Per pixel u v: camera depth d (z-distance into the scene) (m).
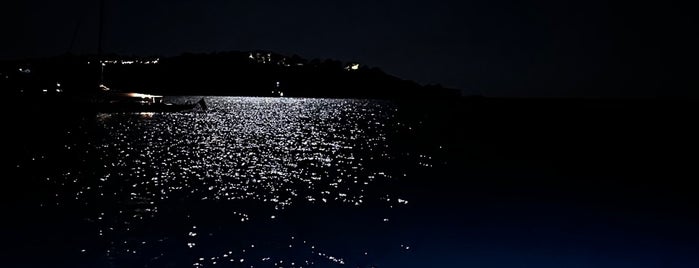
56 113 83.25
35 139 55.97
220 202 25.61
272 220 21.97
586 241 20.41
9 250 17.52
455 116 140.25
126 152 46.56
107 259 16.64
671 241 20.67
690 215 25.47
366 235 19.98
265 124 95.94
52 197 26.22
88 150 47.34
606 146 62.00
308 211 23.95
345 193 28.86
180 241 18.62
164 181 31.52
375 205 25.78
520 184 34.06
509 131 85.62
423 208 25.42
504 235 20.84
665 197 30.30
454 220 23.05
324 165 41.16
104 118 86.56
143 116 94.38
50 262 16.38
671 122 106.75
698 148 60.16
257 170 37.28
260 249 17.77
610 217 24.86
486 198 28.81
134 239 18.81
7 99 87.12
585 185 34.38
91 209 23.59
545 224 22.84
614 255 18.70
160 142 56.06
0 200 25.44
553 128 92.19
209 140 60.41
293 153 49.41
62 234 19.38
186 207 24.30
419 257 17.48
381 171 38.50
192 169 36.91
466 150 55.91
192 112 117.00
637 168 43.44
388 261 17.02
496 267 16.91
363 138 69.56
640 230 22.27
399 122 110.62
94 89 94.25
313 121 110.38
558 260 17.88
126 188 28.97
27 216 22.22
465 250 18.56
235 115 123.38
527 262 17.55
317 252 17.58
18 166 36.94
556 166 44.03
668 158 50.50
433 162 44.91
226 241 18.66
